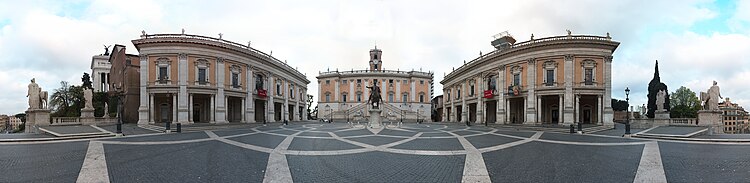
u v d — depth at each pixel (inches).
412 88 3415.4
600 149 535.2
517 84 1691.7
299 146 566.9
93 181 300.4
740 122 2827.3
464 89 2226.9
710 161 406.6
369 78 3410.4
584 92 1473.9
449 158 432.8
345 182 297.9
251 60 1898.4
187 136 792.3
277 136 792.9
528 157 443.8
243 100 1833.2
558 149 533.6
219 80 1672.0
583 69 1485.0
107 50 2620.6
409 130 1087.6
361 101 3405.5
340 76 3457.2
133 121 1721.2
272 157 437.1
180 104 1553.9
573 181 300.7
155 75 1565.0
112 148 538.6
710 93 1029.8
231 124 1561.3
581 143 634.8
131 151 500.1
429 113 3440.0
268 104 2085.4
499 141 671.1
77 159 420.2
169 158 429.4
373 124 1343.5
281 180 304.2
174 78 1567.4
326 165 379.2
